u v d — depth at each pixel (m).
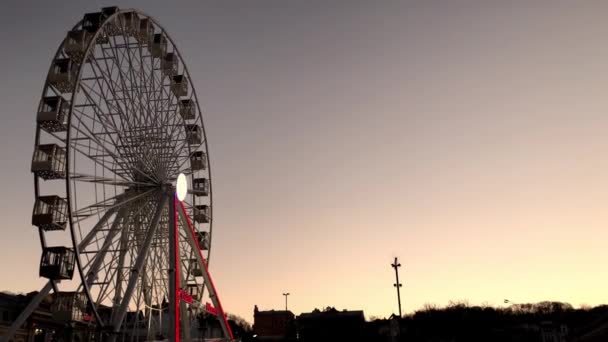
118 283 34.28
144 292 36.97
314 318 123.69
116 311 33.06
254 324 125.62
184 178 35.91
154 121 38.47
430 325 140.75
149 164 36.59
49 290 30.75
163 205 36.06
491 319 146.12
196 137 44.72
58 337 44.16
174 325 31.16
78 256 28.58
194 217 45.03
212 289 38.69
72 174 29.62
